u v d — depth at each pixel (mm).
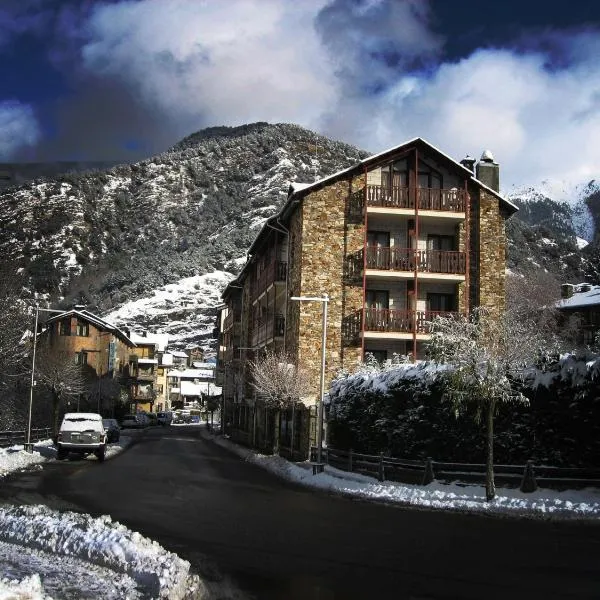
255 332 52438
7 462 27844
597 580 10125
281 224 41812
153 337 147500
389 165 38250
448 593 9188
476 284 38094
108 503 18078
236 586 9297
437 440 23422
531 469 19391
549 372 20734
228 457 39750
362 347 36375
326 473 26328
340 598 8820
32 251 171125
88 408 75688
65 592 8539
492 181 43562
